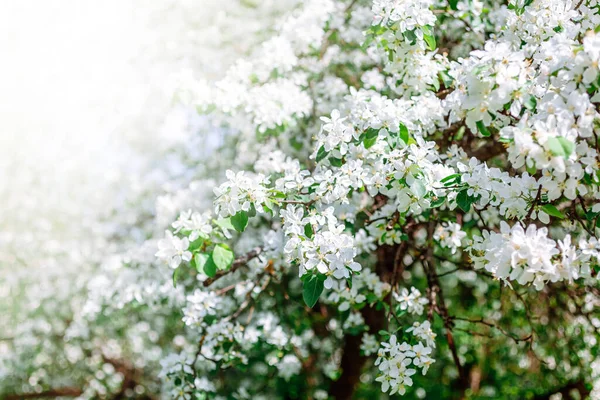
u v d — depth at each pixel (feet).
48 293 20.90
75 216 22.09
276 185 8.14
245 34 16.07
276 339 12.59
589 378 16.48
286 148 14.52
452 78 9.00
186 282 14.51
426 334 8.63
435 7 11.20
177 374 11.18
